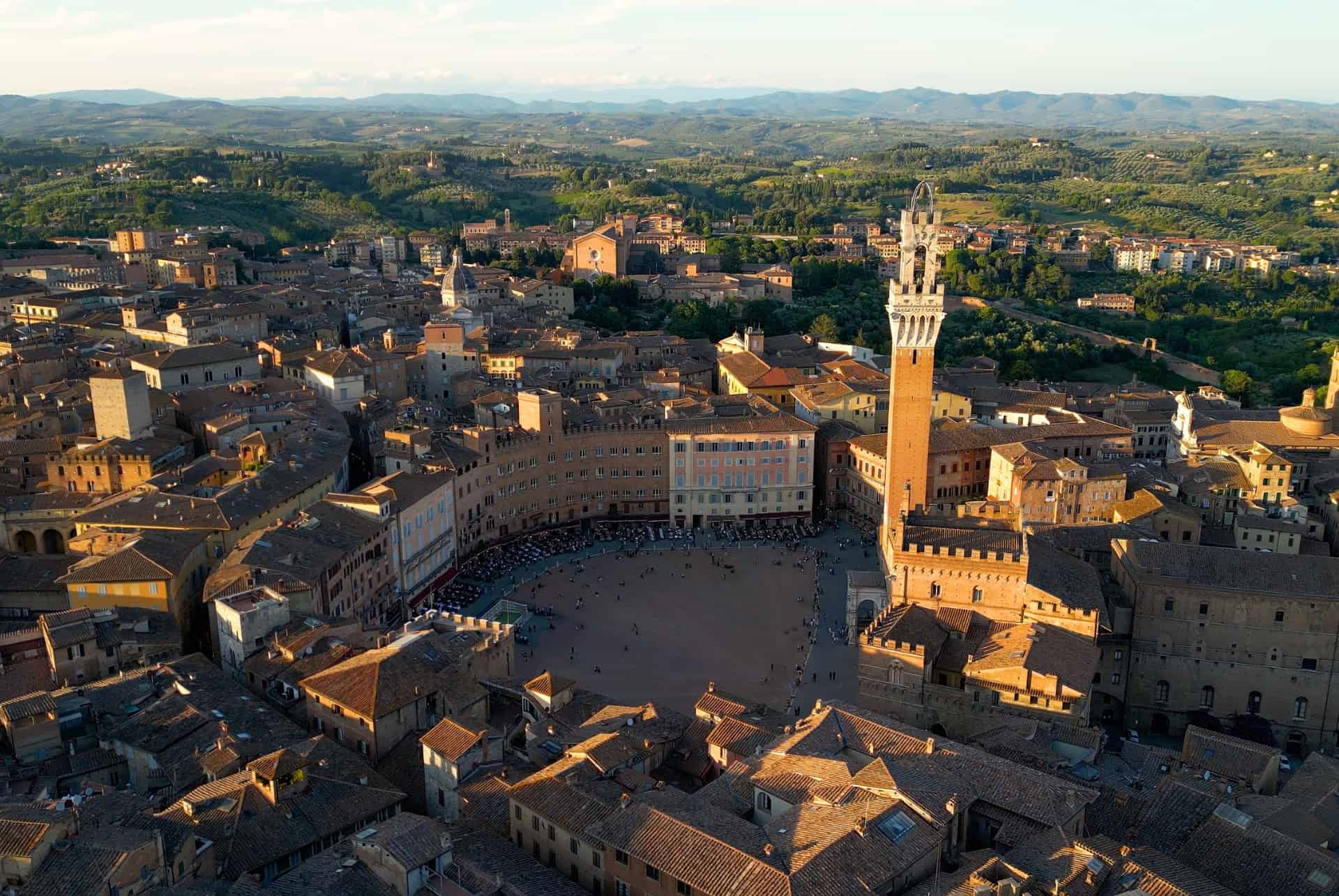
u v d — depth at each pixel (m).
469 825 113.44
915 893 97.06
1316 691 168.25
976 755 122.06
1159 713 175.62
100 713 129.38
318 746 123.25
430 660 146.88
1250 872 111.00
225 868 102.62
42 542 197.62
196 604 173.50
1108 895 97.69
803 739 124.06
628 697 175.12
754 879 95.44
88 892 89.12
